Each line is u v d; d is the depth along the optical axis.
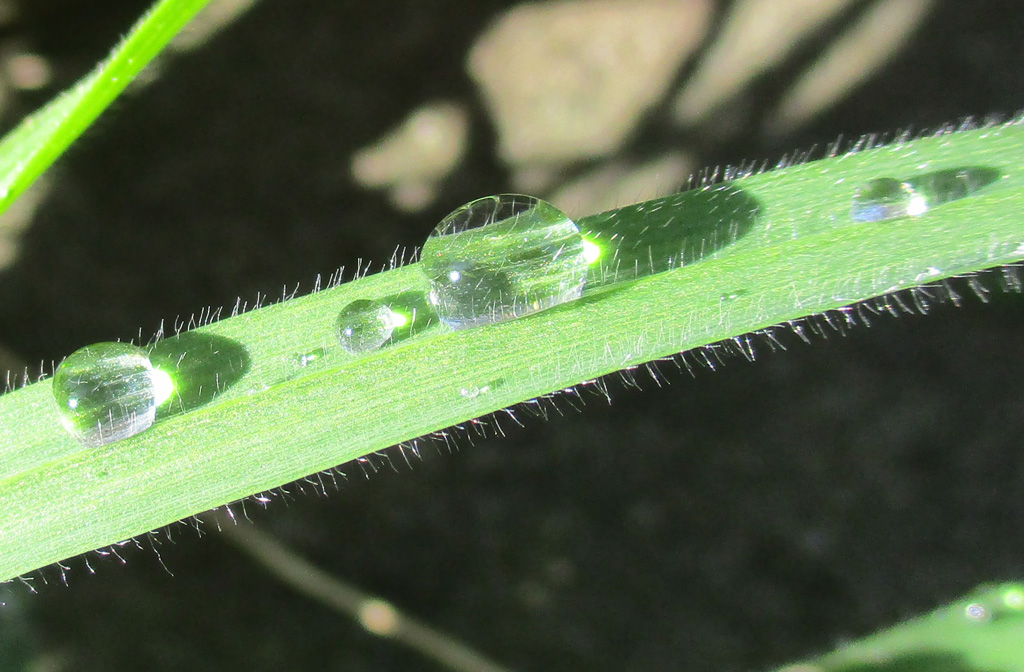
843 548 0.11
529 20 0.13
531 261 0.08
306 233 0.12
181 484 0.08
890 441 0.11
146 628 0.11
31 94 0.12
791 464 0.11
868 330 0.12
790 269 0.08
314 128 0.13
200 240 0.12
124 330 0.12
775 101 0.13
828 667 0.09
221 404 0.08
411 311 0.08
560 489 0.11
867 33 0.13
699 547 0.11
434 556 0.11
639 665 0.10
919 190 0.08
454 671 0.11
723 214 0.08
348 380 0.08
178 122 0.13
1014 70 0.12
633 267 0.08
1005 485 0.11
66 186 0.12
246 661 0.11
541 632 0.11
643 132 0.13
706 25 0.13
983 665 0.09
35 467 0.08
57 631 0.10
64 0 0.12
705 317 0.08
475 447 0.12
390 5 0.13
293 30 0.13
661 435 0.12
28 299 0.12
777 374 0.12
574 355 0.08
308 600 0.11
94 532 0.08
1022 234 0.08
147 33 0.08
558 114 0.13
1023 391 0.11
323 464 0.08
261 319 0.08
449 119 0.13
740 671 0.10
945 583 0.10
